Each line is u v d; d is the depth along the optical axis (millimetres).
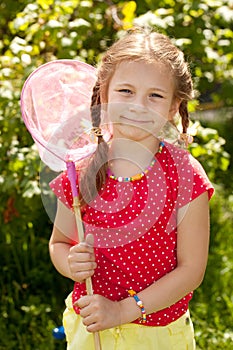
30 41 4801
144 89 2682
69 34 4684
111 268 2801
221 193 5750
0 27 5234
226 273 4793
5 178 4352
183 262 2771
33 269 4797
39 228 5051
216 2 5027
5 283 4781
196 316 4367
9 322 4398
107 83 2773
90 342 2848
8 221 4621
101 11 4992
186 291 2762
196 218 2754
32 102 2916
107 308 2686
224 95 5488
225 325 4336
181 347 2855
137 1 5125
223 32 5160
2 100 4359
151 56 2705
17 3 5191
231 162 6320
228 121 6715
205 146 4738
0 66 4566
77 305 2738
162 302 2732
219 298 4582
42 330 4289
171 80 2736
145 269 2779
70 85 2967
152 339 2783
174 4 5027
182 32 4918
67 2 4684
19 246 4840
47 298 4672
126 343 2785
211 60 5094
